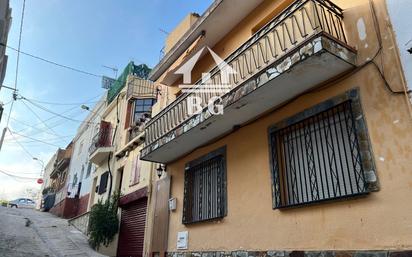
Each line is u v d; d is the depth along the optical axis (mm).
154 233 10258
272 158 6586
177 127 8500
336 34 5523
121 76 19250
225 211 7492
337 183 5301
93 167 19562
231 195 7469
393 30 4957
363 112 5062
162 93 12586
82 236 14875
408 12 4844
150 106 15781
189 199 9164
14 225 15609
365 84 5164
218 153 8258
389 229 4363
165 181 10438
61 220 20281
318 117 5914
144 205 11734
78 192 22078
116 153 15461
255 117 7277
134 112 15789
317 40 5105
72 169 25578
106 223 12898
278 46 6434
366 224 4641
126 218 12898
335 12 5699
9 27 10164
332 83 5684
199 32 9320
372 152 4793
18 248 11266
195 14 11672
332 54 5094
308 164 5938
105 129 17625
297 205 5691
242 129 7684
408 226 4180
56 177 33031
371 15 5359
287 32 5992
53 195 30188
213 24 8969
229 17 8727
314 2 5465
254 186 6879
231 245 7059
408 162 4387
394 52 4871
